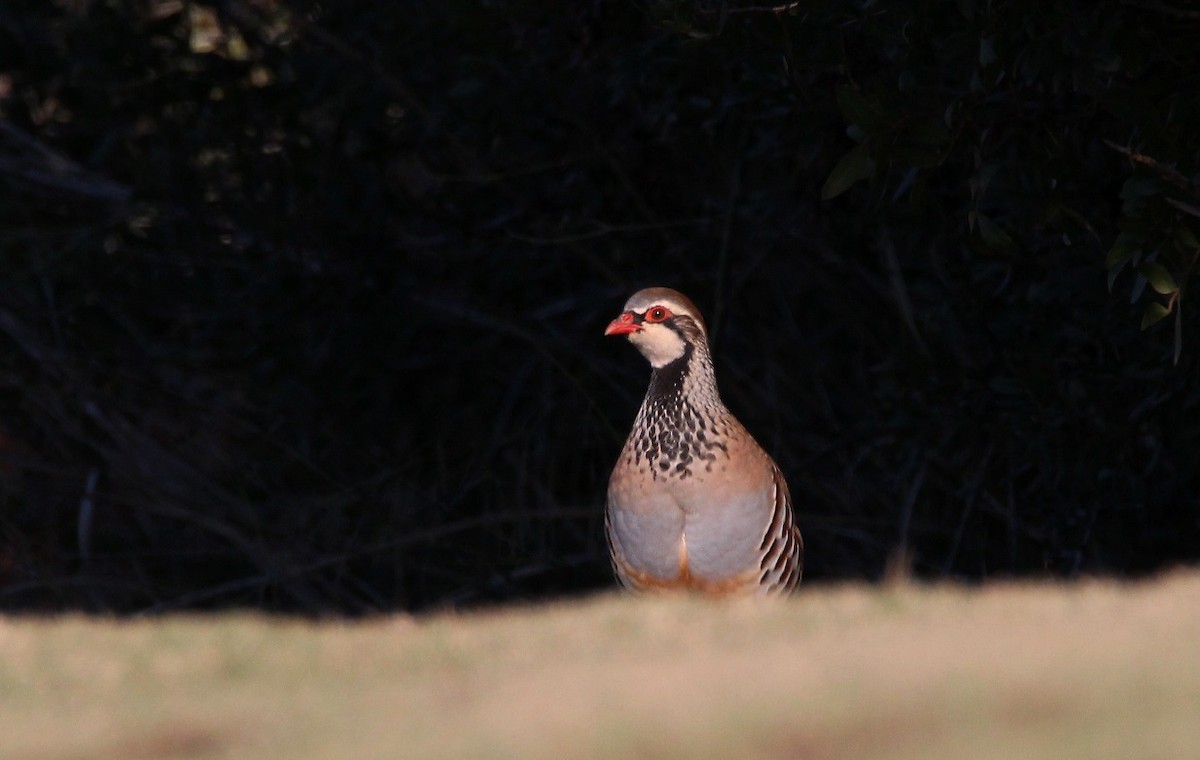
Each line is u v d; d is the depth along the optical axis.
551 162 23.23
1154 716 7.25
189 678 9.77
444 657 9.99
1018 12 14.33
